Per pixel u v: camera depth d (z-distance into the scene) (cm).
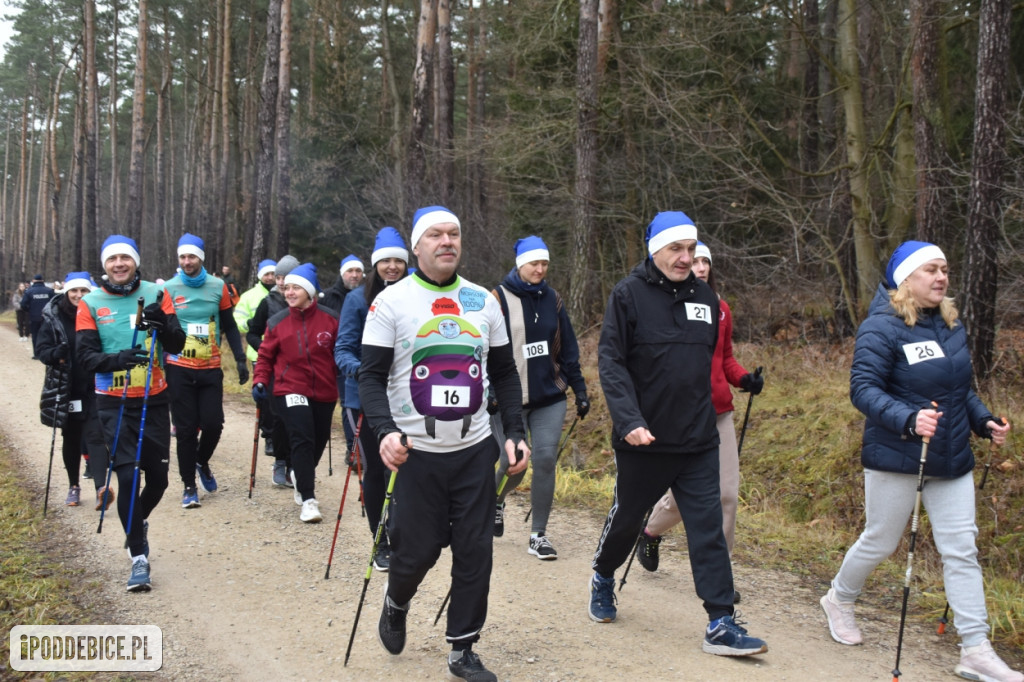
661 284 383
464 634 343
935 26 1039
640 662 374
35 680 353
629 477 386
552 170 1596
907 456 370
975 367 795
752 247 1308
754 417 902
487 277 1859
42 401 598
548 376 517
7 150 5566
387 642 366
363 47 3083
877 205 1316
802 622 431
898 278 377
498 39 1789
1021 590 507
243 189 3066
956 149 1107
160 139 3769
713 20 1297
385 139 2606
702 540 382
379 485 496
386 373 341
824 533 619
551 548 529
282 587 473
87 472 722
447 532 347
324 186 2444
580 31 1326
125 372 473
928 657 387
